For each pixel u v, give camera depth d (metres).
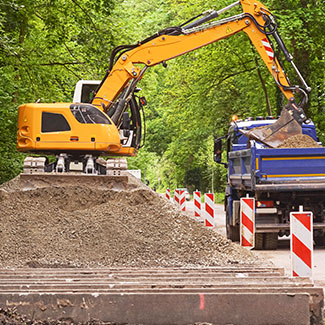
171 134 158.62
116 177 32.56
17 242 23.55
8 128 55.41
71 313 15.41
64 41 61.16
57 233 24.22
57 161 38.78
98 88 40.03
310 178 33.69
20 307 15.42
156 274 18.81
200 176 157.50
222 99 87.12
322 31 64.19
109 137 37.78
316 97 68.62
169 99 91.25
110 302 15.44
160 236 24.41
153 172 164.62
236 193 38.81
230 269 19.92
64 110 37.75
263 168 33.62
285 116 36.59
